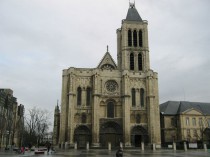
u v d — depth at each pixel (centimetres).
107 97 9288
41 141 11356
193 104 11319
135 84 9538
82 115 9056
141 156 4456
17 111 11219
